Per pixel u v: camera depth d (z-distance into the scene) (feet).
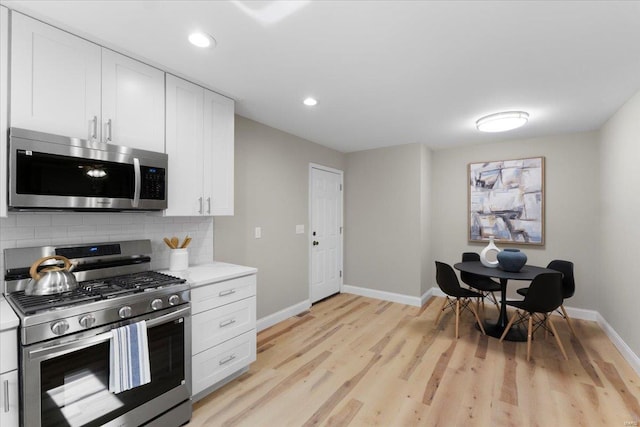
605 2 4.57
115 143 5.97
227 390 7.04
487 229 13.43
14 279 5.33
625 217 8.66
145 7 4.73
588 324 11.05
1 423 4.06
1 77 4.70
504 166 13.03
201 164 7.54
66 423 4.51
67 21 5.09
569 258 11.84
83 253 6.17
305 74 7.05
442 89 7.86
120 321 5.09
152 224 7.58
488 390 7.06
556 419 6.07
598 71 6.81
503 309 10.70
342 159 15.61
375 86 7.68
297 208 12.55
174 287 5.83
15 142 4.67
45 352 4.27
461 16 4.95
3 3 4.63
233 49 5.98
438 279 10.84
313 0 4.57
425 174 14.01
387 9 4.78
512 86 7.64
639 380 7.42
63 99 5.31
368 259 14.96
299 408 6.43
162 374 5.64
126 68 6.15
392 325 11.11
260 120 10.49
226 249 9.52
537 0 4.56
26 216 5.66
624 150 8.73
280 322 11.45
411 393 6.95
